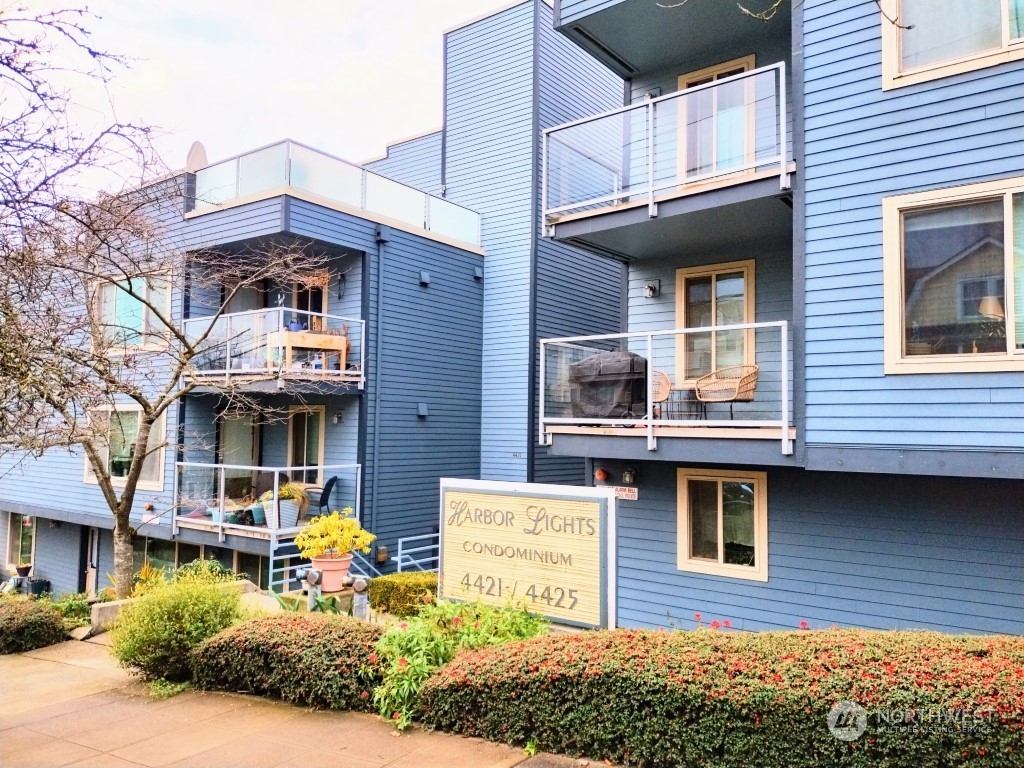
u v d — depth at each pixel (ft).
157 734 16.40
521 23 48.88
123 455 46.14
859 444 21.47
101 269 30.19
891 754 11.60
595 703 14.06
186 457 42.55
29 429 28.60
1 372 20.49
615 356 27.63
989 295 19.90
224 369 39.50
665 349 32.91
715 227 28.73
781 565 26.76
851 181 22.21
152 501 41.73
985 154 20.15
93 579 51.08
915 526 24.14
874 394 21.31
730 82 25.62
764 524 27.20
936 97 20.97
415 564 42.22
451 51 53.01
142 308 42.52
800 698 12.21
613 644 15.20
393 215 44.04
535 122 47.78
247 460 46.26
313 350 39.50
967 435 19.85
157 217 39.32
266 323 38.09
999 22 20.27
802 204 23.03
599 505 17.43
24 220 17.94
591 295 52.65
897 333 21.06
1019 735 11.03
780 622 26.68
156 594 21.71
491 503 19.15
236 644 19.45
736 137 26.91
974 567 23.08
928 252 20.94
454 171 52.26
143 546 50.55
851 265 21.99
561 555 17.81
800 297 22.76
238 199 39.32
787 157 27.32
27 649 26.37
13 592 42.14
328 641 18.47
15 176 16.70
